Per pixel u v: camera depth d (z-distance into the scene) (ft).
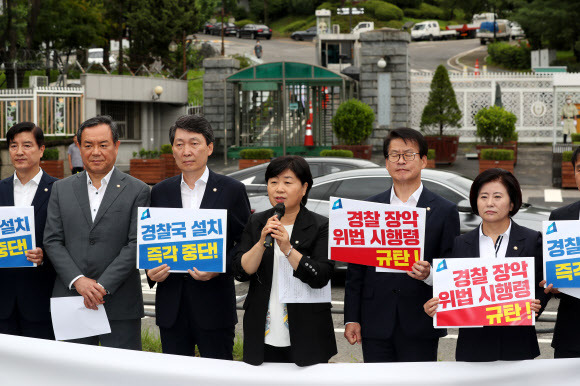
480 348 13.78
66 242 16.16
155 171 74.64
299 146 89.92
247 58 148.97
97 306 15.76
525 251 14.10
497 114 76.64
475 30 223.92
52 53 94.89
